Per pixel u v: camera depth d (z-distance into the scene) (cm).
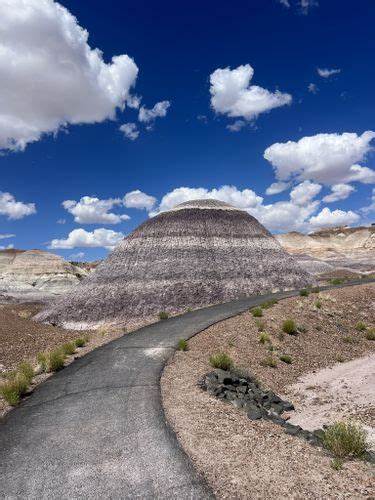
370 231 14812
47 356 1664
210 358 1608
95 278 4128
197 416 995
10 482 723
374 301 3275
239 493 642
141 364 1519
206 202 4978
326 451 817
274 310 2686
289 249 13238
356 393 1598
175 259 4103
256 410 1090
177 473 714
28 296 7712
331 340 2383
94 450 825
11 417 1072
